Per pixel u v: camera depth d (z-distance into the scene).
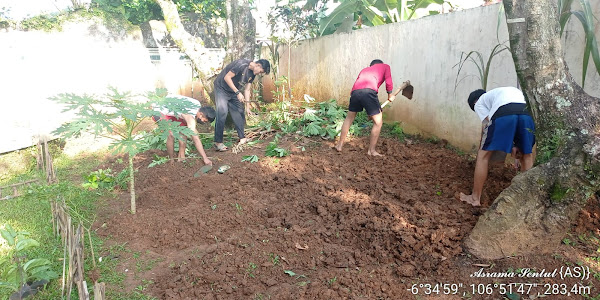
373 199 4.20
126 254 3.58
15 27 6.77
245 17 8.55
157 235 3.87
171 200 4.66
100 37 8.34
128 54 8.91
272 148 5.89
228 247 3.51
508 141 3.76
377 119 5.46
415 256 3.24
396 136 6.55
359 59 7.68
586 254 3.16
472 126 5.50
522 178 3.19
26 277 3.02
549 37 3.01
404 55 6.62
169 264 3.40
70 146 7.09
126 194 5.05
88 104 3.95
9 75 6.43
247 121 7.85
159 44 11.05
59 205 3.66
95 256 3.51
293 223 3.86
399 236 3.41
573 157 2.96
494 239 3.17
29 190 4.06
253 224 4.00
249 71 6.33
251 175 5.14
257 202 4.41
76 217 4.05
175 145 6.68
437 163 5.19
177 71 11.16
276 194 4.62
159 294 2.97
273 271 3.21
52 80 7.21
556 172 3.03
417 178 4.77
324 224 3.84
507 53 4.86
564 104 3.04
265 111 8.51
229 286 2.98
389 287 2.92
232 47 8.62
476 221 3.57
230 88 6.27
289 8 9.32
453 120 5.82
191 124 5.42
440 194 4.27
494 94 3.99
